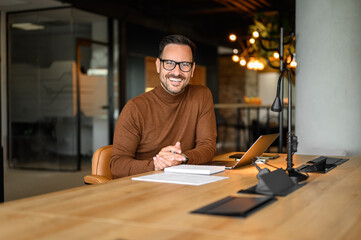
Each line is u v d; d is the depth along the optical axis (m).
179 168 1.83
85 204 1.18
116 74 8.11
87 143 7.37
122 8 8.03
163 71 2.29
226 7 8.86
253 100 10.65
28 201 1.22
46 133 7.30
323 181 1.58
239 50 6.76
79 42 7.16
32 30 7.30
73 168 7.13
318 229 0.93
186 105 2.44
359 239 0.86
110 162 2.21
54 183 5.81
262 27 7.69
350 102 3.74
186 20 10.55
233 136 12.94
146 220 1.01
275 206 1.15
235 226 0.95
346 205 1.16
